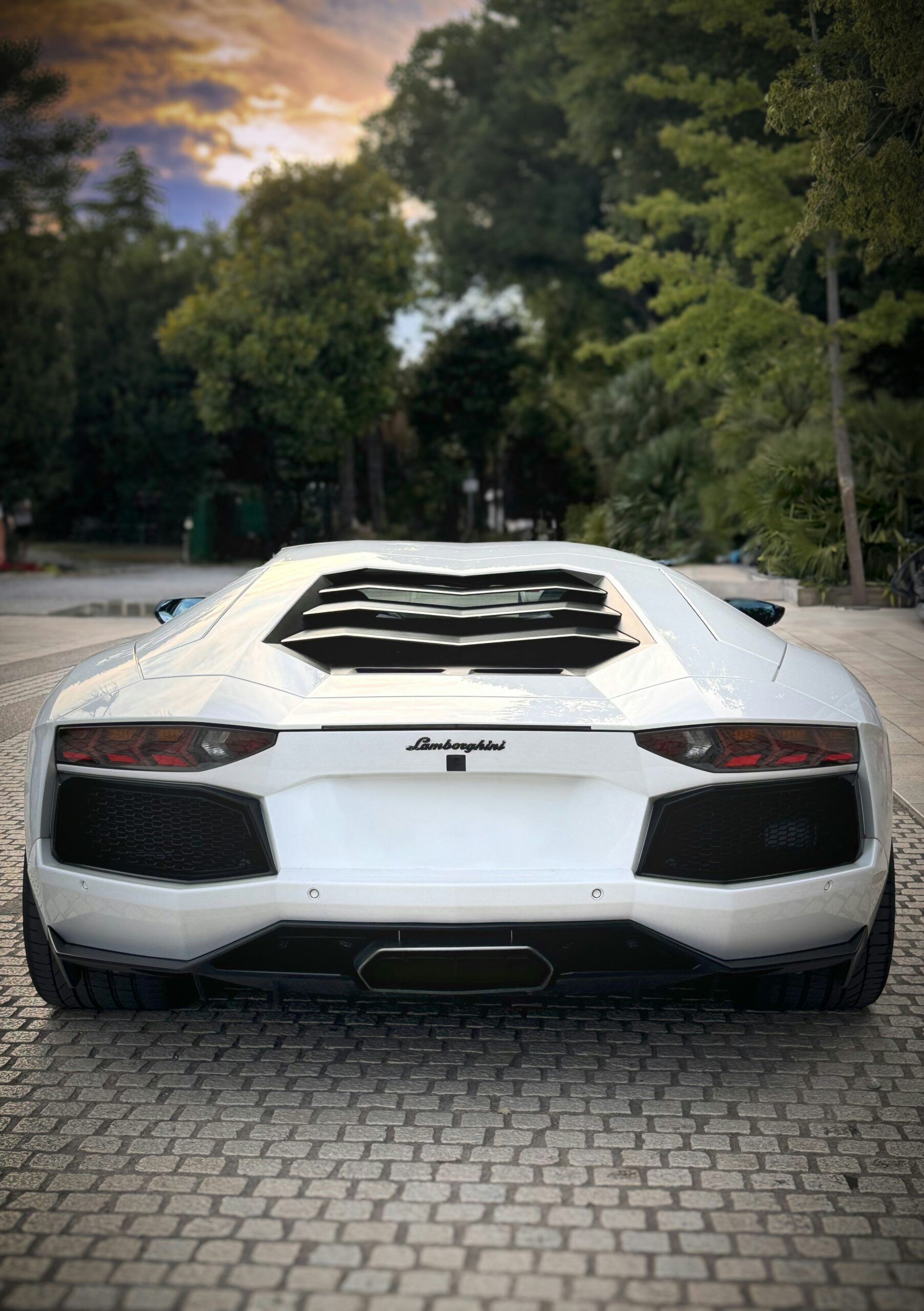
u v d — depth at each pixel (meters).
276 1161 2.50
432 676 2.88
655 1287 2.08
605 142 28.19
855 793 2.86
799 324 13.97
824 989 3.14
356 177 34.38
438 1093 2.82
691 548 18.98
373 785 2.72
